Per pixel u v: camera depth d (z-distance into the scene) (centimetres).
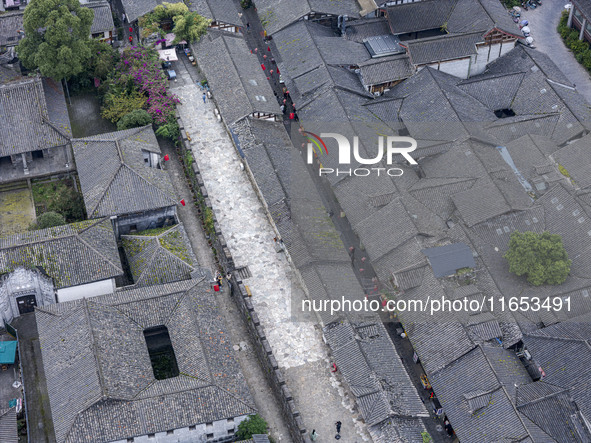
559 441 8888
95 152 11150
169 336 9694
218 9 13838
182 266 10269
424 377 9850
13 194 11488
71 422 8544
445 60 12900
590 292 10250
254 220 11325
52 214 10762
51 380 9006
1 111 11362
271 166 11506
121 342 9244
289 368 9825
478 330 9794
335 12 13625
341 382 9706
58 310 9600
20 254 9856
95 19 13362
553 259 10381
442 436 9419
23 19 12150
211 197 11569
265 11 13988
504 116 12900
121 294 9806
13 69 12531
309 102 12538
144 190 10725
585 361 9369
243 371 9862
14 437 8550
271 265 10825
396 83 12988
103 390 8638
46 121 11400
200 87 13112
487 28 13000
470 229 10900
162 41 13475
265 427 8962
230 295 10631
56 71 12025
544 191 11431
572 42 13838
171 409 8731
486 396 9181
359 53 13238
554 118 12231
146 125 11881
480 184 11306
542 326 10075
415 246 10619
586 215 10906
